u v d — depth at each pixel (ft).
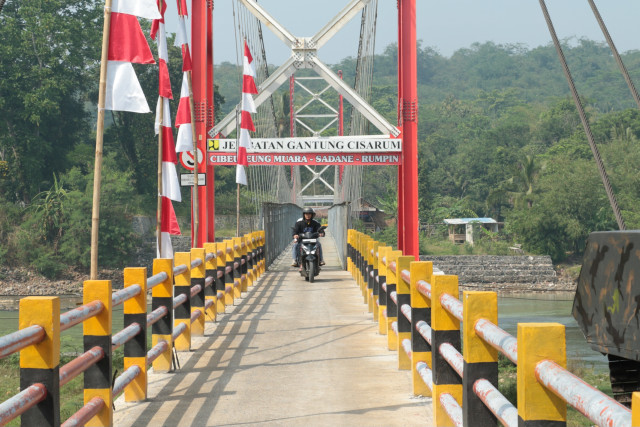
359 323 84.02
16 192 535.19
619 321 21.61
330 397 47.80
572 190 536.01
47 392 27.43
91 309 34.91
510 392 67.67
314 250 144.66
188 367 58.54
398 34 143.64
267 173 269.23
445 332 35.83
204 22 143.33
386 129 143.64
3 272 461.78
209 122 145.89
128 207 528.22
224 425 41.52
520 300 381.60
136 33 54.90
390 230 559.38
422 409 43.96
